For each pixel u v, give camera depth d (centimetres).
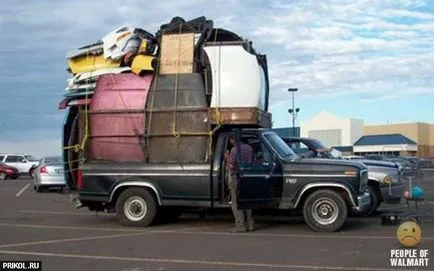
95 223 1390
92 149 1316
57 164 2516
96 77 1328
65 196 2339
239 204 1198
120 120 1298
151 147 1280
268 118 1377
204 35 1288
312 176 1192
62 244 1080
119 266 877
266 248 1016
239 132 1227
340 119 8475
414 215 1395
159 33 1324
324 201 1196
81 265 887
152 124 1280
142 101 1291
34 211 1703
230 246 1040
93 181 1303
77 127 1344
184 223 1373
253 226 1263
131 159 1293
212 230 1252
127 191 1301
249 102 1239
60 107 1358
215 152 1246
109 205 1343
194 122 1257
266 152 1217
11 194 2473
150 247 1038
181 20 1320
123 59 1319
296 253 964
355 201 1180
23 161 4488
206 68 1270
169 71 1288
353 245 1032
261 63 1372
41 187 2572
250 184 1195
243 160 1197
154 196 1289
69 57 1357
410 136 9188
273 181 1205
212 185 1237
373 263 877
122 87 1307
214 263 891
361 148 8469
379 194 1452
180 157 1262
